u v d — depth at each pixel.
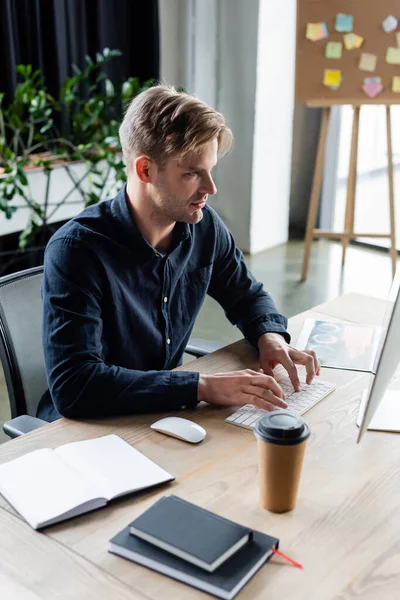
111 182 3.97
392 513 1.15
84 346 1.46
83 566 1.02
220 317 3.67
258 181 4.38
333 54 3.65
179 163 1.44
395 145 4.98
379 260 4.45
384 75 3.63
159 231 1.60
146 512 1.07
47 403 1.68
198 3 4.23
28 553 1.04
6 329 1.63
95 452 1.27
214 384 1.45
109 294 1.55
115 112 4.18
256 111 4.19
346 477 1.25
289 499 1.13
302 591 0.97
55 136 4.01
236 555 1.01
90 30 4.03
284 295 3.89
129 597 0.96
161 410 1.44
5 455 1.29
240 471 1.25
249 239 4.48
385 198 5.09
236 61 4.18
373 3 3.53
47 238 4.16
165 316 1.68
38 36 3.77
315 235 4.06
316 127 4.71
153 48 4.21
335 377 1.61
